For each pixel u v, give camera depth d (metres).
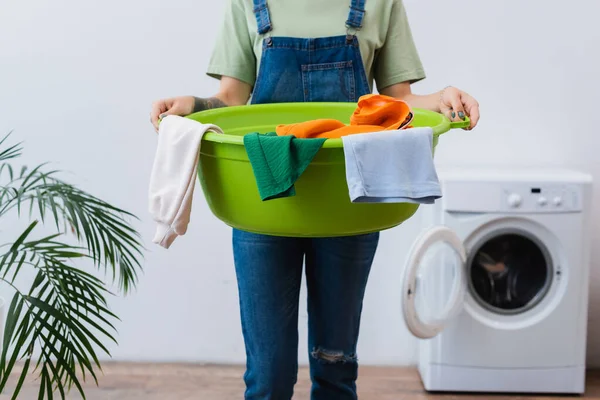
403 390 2.75
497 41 2.76
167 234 1.40
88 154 2.79
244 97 1.86
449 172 2.66
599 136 2.81
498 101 2.80
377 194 1.22
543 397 2.70
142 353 2.95
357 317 1.83
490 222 2.62
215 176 1.40
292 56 1.76
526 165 2.84
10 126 2.76
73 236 2.84
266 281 1.69
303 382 2.79
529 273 2.73
